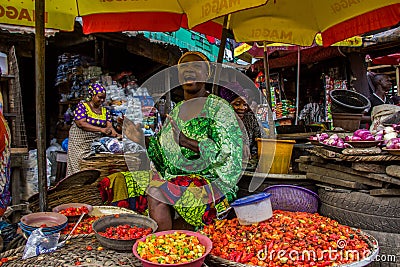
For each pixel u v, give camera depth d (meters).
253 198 2.50
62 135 5.71
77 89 5.54
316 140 3.50
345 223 2.90
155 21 3.56
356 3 3.65
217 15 2.56
